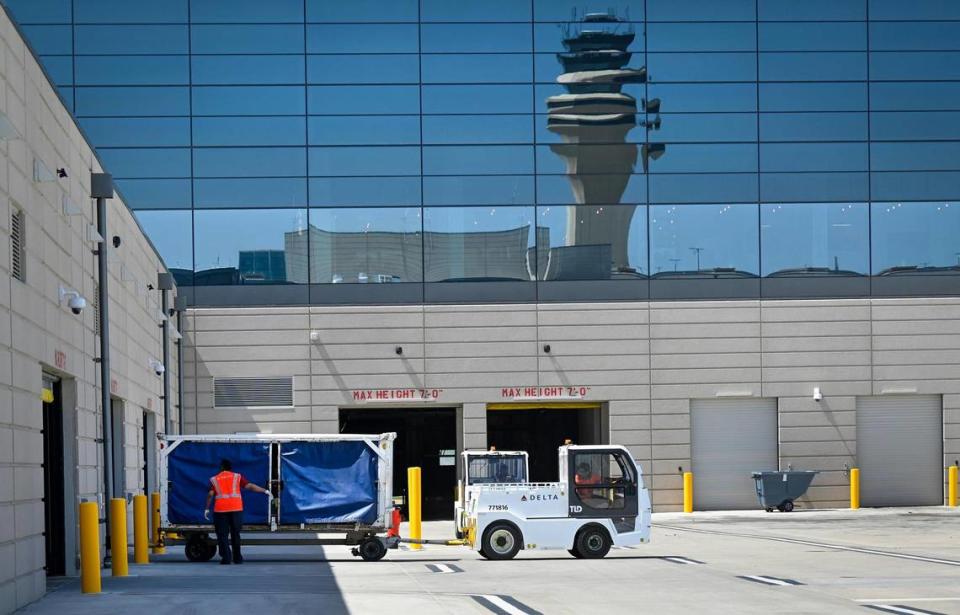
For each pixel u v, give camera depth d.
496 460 24.48
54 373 18.17
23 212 15.54
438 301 37.66
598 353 37.84
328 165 37.81
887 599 14.97
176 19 37.78
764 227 38.47
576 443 40.12
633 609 14.03
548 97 38.44
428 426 38.75
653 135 38.50
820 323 38.38
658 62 38.69
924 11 39.12
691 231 38.34
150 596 15.44
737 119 38.69
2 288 14.20
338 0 38.19
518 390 37.56
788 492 36.84
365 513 22.05
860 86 38.97
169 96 37.62
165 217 37.38
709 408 38.12
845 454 38.12
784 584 16.80
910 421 38.69
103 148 37.34
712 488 38.00
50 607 14.46
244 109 37.75
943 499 38.53
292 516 22.03
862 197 38.75
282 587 16.67
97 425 21.38
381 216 37.81
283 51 38.00
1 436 13.91
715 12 38.88
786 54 38.91
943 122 38.97
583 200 38.22
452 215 37.97
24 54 15.84
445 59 38.31
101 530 21.06
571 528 21.88
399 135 38.06
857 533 27.94
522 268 37.91
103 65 37.53
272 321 37.28
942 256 38.75
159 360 31.95
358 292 37.53
